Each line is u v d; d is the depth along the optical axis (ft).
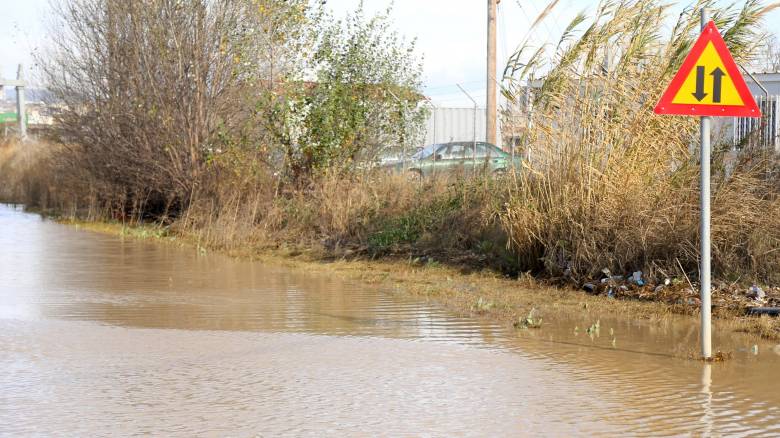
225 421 20.58
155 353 27.86
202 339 30.01
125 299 38.75
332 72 69.67
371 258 53.52
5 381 24.30
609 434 19.61
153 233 71.82
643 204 40.55
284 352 28.02
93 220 86.53
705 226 26.94
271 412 21.33
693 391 23.30
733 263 38.50
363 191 61.41
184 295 40.01
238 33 76.43
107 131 82.89
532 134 44.04
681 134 41.65
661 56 42.80
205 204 71.92
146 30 79.15
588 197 41.73
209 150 72.95
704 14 26.96
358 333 31.09
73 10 86.79
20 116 157.28
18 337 30.30
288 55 72.08
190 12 77.10
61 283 43.80
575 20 43.78
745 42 42.88
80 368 25.82
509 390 23.41
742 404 22.07
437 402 22.26
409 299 38.96
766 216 38.68
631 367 26.02
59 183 98.84
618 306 36.45
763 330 31.07
